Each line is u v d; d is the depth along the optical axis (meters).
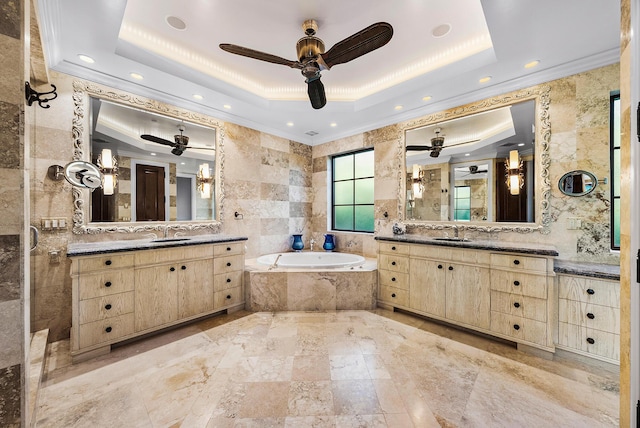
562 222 2.41
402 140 3.57
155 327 2.42
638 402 0.86
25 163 0.97
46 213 2.28
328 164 4.61
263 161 4.05
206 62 2.69
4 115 0.89
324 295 3.11
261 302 3.10
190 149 3.24
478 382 1.78
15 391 0.92
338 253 4.14
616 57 2.15
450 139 3.15
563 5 1.65
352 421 1.44
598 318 1.94
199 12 2.00
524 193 2.63
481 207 2.90
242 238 3.14
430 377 1.84
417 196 3.45
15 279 0.91
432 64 2.70
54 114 2.32
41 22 1.73
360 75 2.95
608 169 2.21
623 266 0.98
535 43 2.03
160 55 2.41
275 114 3.53
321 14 2.01
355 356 2.11
